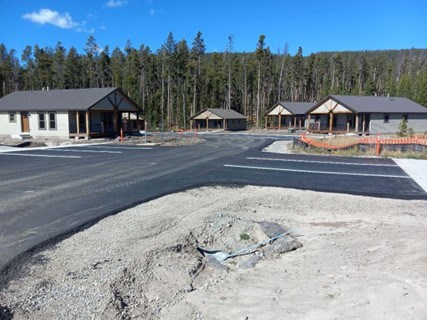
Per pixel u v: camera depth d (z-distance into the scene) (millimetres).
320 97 76875
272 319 3850
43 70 74438
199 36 76438
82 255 5328
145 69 77875
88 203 8289
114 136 31547
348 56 113688
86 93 31281
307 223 7227
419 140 19719
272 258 5605
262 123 65750
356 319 3705
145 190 9773
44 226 6617
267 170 13539
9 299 4148
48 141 27719
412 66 101625
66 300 4125
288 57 84812
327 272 4883
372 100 41156
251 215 7715
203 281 4934
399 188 10461
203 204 8336
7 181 10984
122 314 3949
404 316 3688
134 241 5922
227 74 75312
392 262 4992
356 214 7812
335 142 21766
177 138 31812
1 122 31422
